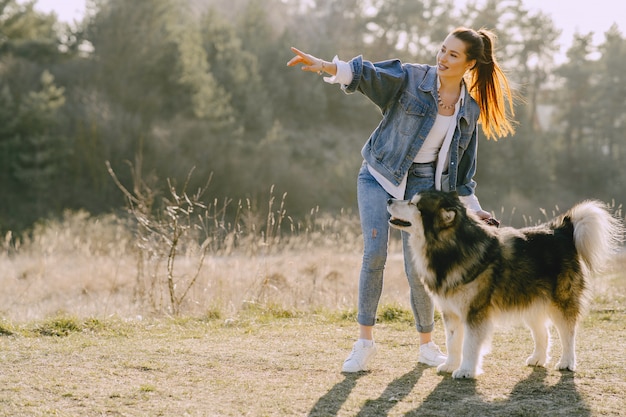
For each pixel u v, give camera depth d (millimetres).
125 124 35375
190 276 8227
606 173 49562
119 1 40531
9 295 9172
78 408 3605
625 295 7773
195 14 52500
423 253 4387
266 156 37219
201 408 3637
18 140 32188
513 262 4352
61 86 37688
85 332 5734
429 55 51594
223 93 39969
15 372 4266
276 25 54000
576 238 4555
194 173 34875
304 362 4656
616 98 53844
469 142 4648
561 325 4496
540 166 45906
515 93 5016
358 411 3604
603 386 4074
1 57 38219
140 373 4320
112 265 10391
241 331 5879
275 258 9391
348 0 56469
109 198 33531
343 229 11469
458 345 4422
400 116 4461
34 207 31297
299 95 46125
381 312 6539
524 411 3602
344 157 41906
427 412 3588
